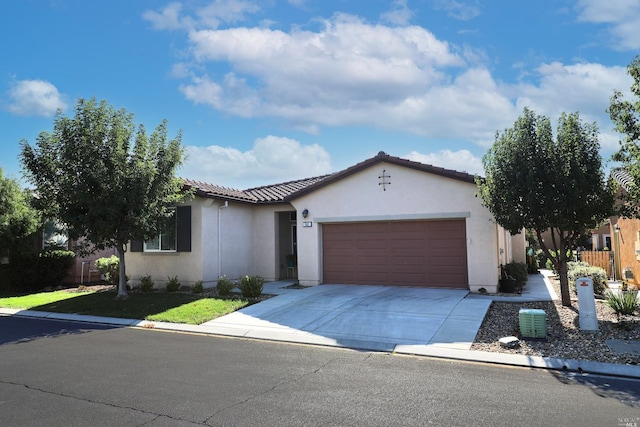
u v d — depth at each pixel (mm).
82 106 12922
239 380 6164
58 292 16703
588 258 20078
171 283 15109
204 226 15609
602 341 7930
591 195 9719
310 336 9047
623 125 8656
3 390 5777
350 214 15172
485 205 11375
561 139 9945
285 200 16234
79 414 4906
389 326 9461
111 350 8125
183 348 8281
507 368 6852
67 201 12898
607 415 4863
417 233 14422
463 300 11766
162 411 4980
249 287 13289
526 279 16172
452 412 4957
